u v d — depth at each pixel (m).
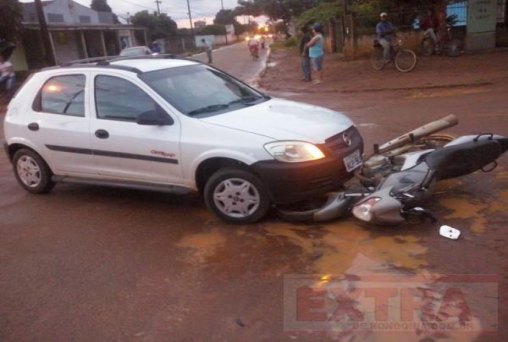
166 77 5.88
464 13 20.95
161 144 5.40
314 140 4.94
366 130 9.12
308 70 17.14
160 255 4.77
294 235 4.89
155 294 4.08
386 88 13.88
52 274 4.61
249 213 5.18
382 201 4.67
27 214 6.23
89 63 6.38
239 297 3.92
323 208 4.98
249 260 4.49
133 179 5.80
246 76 21.70
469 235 4.53
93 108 5.96
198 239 5.04
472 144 5.07
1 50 25.66
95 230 5.54
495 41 19.81
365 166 5.61
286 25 57.59
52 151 6.36
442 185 5.75
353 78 16.77
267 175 4.91
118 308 3.93
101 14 51.78
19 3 26.16
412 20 22.19
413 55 16.64
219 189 5.27
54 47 40.06
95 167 6.05
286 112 5.53
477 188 5.57
